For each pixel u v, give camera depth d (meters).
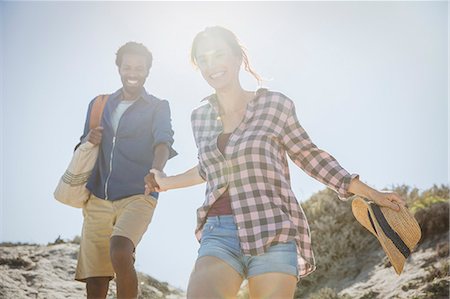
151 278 8.84
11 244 8.91
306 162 3.92
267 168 3.65
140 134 5.29
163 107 5.34
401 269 3.76
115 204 5.23
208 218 3.71
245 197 3.62
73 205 5.39
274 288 3.44
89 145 5.31
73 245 9.27
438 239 7.48
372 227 4.00
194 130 4.03
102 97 5.54
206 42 3.96
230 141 3.74
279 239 3.51
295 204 3.71
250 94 4.00
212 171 3.78
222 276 3.48
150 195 5.19
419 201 8.33
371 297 7.00
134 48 5.45
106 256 5.31
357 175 3.80
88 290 5.30
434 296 6.35
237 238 3.58
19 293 7.34
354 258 8.23
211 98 4.05
